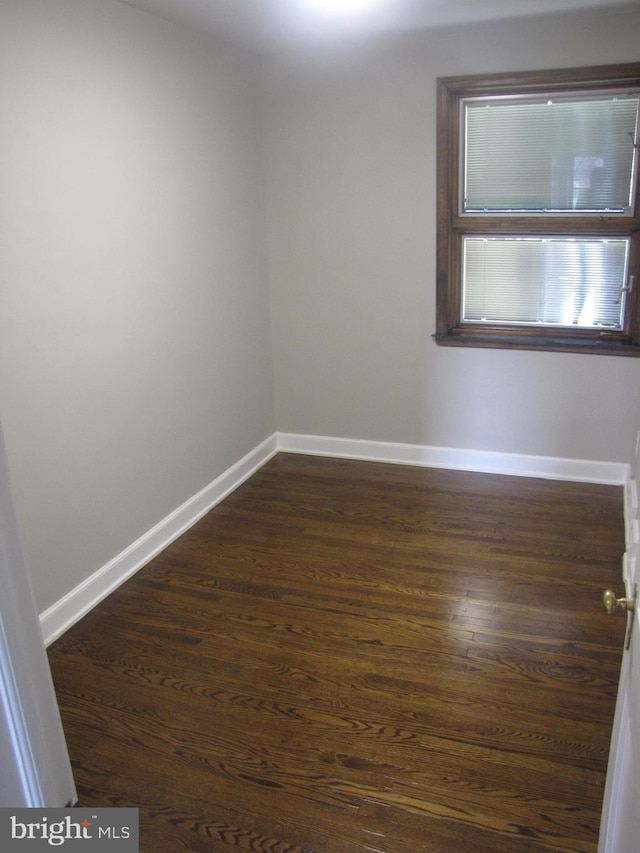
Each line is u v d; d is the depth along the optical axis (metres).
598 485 3.81
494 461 4.02
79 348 2.62
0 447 1.51
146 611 2.76
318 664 2.41
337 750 2.03
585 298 3.67
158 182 3.00
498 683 2.29
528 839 1.74
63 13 2.39
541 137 3.49
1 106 2.19
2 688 1.58
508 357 3.81
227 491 3.84
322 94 3.72
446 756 2.00
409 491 3.81
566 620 2.62
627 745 1.21
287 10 2.86
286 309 4.18
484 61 3.40
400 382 4.09
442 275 3.79
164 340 3.15
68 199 2.49
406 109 3.60
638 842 0.95
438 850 1.71
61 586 2.64
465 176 3.68
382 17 3.04
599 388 3.70
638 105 3.31
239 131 3.65
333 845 1.73
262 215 3.99
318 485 3.93
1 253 2.24
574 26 3.22
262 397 4.20
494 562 3.04
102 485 2.81
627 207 3.46
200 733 2.11
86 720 2.17
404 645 2.50
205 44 3.26
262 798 1.87
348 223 3.90
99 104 2.60
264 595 2.85
